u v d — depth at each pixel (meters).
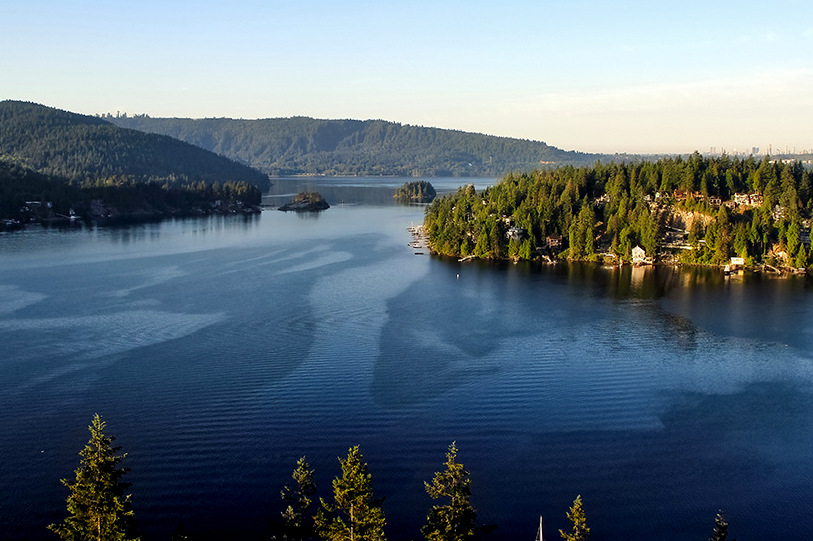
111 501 58.44
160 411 97.69
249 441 89.56
